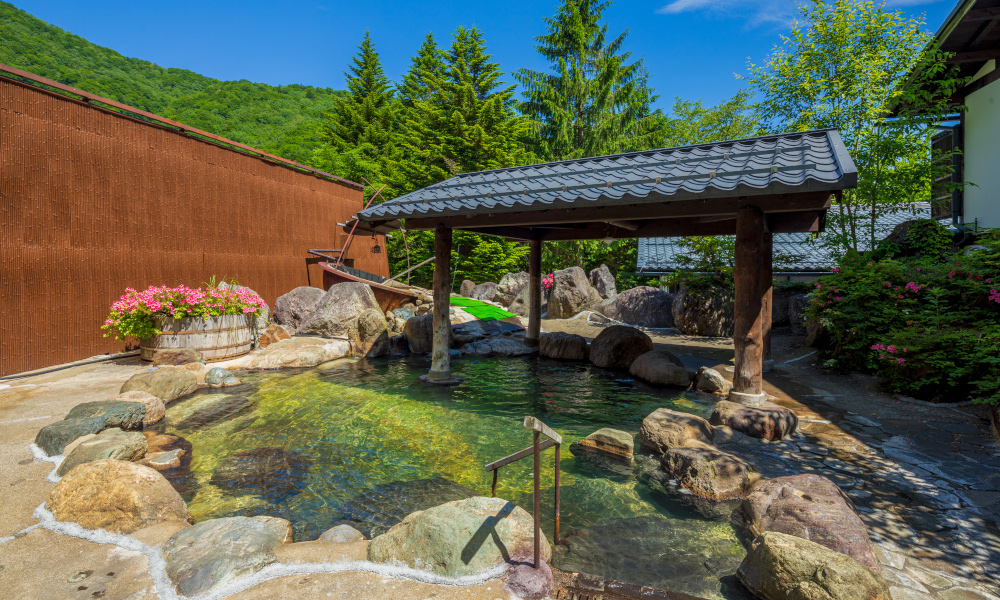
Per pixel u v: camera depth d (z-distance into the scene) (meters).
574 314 16.62
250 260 11.74
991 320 6.35
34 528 3.08
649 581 2.88
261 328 10.22
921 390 6.52
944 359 6.17
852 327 7.80
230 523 3.12
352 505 3.90
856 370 8.04
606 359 9.52
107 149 8.56
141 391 6.02
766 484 3.77
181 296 8.30
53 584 2.54
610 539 3.36
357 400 7.00
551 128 26.88
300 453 5.01
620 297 15.99
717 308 13.12
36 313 7.55
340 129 32.00
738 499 4.02
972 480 4.08
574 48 26.25
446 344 8.28
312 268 13.76
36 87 7.55
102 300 8.47
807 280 14.30
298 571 2.71
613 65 25.31
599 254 25.55
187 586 2.51
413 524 2.99
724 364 9.24
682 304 13.60
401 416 6.29
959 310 6.86
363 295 11.51
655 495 4.10
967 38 8.92
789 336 12.05
